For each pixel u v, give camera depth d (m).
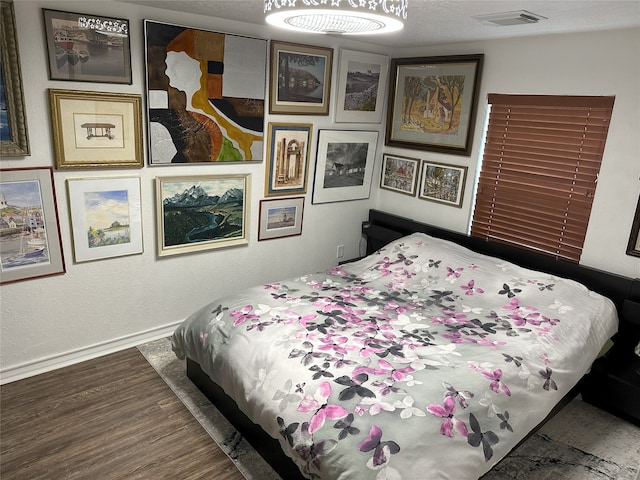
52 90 2.54
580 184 3.11
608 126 2.92
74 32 2.56
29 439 2.32
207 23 3.03
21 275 2.69
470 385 2.02
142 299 3.24
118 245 3.02
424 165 4.02
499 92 3.44
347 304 2.79
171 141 3.05
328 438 1.78
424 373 2.06
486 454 1.84
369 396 1.90
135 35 2.77
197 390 2.78
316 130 3.82
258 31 3.27
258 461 2.26
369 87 4.05
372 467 1.65
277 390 2.06
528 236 3.45
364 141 4.19
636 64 2.74
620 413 2.74
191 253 3.39
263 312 2.58
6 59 2.38
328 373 2.04
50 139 2.62
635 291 2.83
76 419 2.48
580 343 2.55
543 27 2.78
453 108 3.72
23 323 2.77
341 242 4.38
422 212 4.12
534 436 2.55
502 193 3.57
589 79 2.95
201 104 3.12
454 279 3.16
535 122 3.30
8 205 2.56
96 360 3.05
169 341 3.33
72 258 2.86
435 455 1.71
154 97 2.91
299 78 3.57
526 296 2.88
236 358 2.30
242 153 3.41
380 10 1.39
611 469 2.32
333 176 4.07
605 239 3.00
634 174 2.83
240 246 3.66
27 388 2.72
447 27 2.90
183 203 3.24
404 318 2.66
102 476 2.12
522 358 2.27
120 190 2.94
